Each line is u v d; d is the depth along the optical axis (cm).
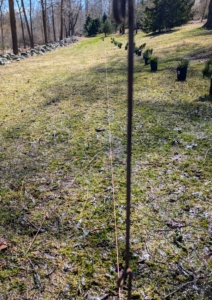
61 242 148
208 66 366
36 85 544
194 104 339
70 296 118
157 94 396
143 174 205
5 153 259
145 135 269
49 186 201
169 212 164
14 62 949
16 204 183
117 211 168
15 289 122
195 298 113
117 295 116
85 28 2558
